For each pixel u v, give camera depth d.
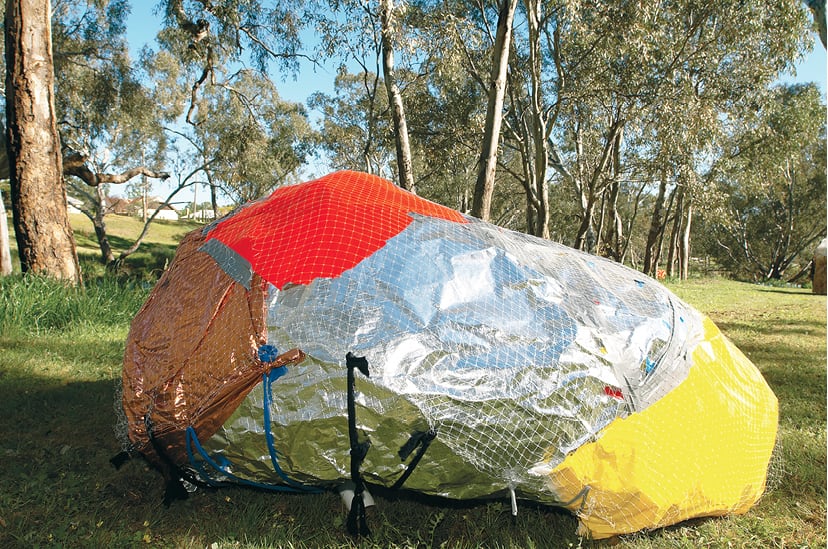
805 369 7.84
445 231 3.74
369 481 3.21
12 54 10.53
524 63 22.09
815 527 3.68
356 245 3.48
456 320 3.24
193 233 4.41
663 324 3.70
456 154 23.48
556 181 35.59
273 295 3.33
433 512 3.67
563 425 3.16
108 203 51.53
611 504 3.29
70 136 31.12
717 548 3.41
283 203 3.89
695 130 18.31
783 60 20.33
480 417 3.07
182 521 3.59
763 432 3.75
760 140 27.20
